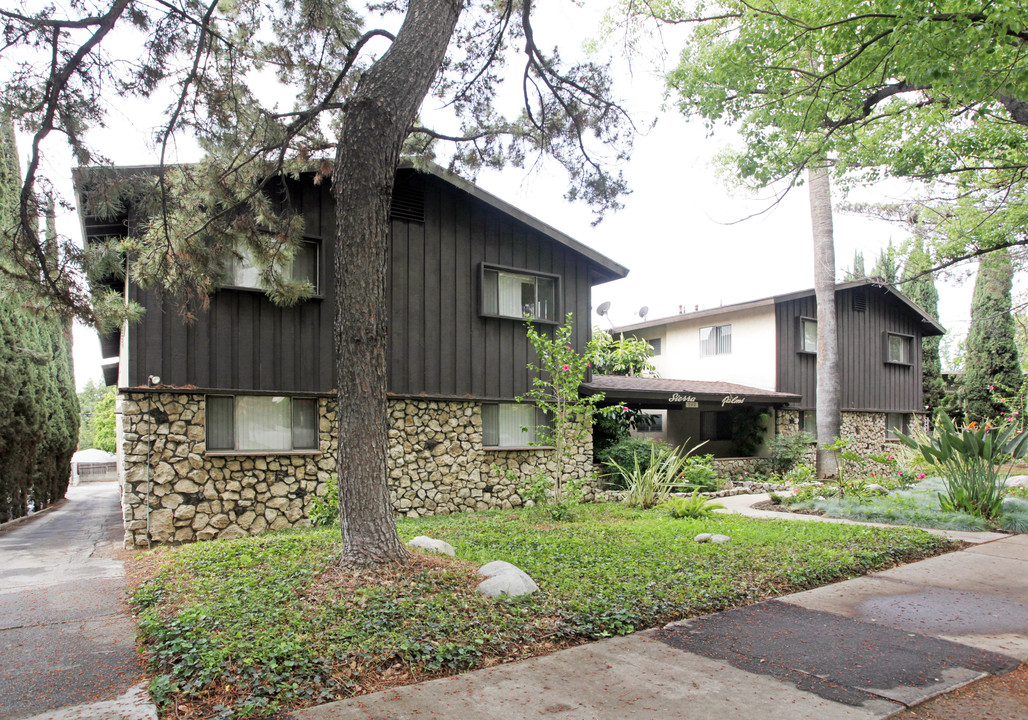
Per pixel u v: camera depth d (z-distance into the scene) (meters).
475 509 11.63
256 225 7.12
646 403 15.74
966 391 23.34
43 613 5.11
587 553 6.66
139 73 5.75
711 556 6.58
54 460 17.62
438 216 11.59
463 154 8.65
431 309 11.36
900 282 11.87
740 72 6.78
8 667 3.91
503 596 4.83
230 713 3.18
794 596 5.50
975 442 9.78
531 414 12.73
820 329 16.50
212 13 6.35
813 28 6.08
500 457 12.09
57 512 16.03
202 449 8.92
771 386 18.17
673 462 12.42
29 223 5.65
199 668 3.62
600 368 20.44
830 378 16.34
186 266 6.74
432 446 11.23
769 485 14.21
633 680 3.64
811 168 8.43
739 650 4.14
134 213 8.53
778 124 7.43
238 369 9.28
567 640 4.30
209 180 6.79
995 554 7.39
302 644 3.88
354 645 3.89
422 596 4.75
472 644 4.04
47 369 16.12
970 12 5.08
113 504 18.83
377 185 5.54
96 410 43.56
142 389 8.48
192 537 8.77
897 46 5.42
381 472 5.44
